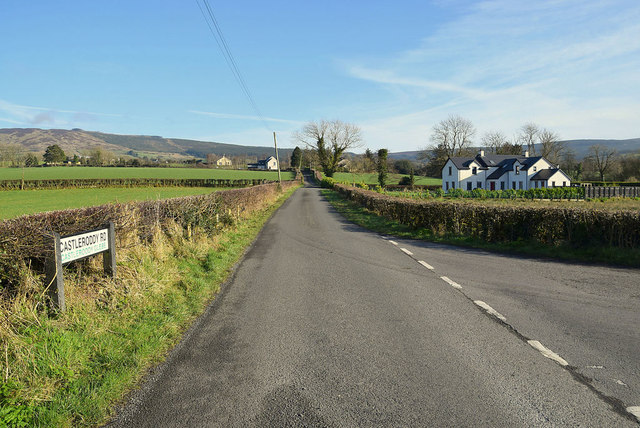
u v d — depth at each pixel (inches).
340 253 451.5
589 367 166.2
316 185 3629.4
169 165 5551.2
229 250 445.7
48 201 1610.5
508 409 135.3
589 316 229.8
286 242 536.1
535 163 2743.6
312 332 210.4
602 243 411.2
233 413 135.3
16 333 169.0
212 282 315.9
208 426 128.3
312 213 1011.3
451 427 125.6
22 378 147.1
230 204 644.7
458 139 3688.5
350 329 214.1
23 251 191.9
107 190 2453.2
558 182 2640.3
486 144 3949.3
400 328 214.4
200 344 195.6
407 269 364.2
